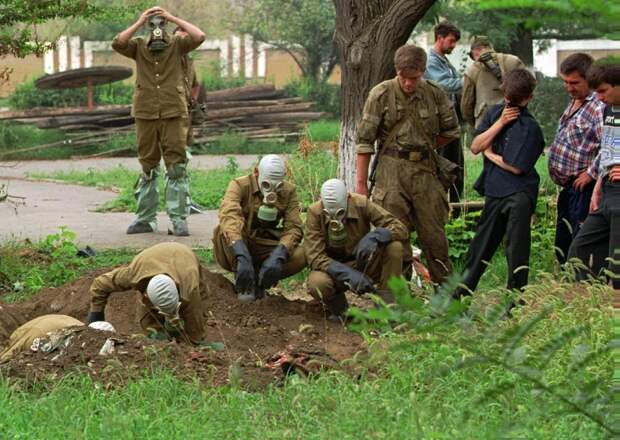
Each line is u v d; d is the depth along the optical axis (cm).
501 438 321
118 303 932
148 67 1332
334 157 1583
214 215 1598
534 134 919
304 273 1103
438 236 967
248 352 789
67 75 3050
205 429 577
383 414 548
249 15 4125
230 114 3153
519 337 283
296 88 3812
